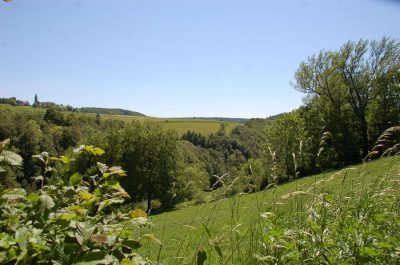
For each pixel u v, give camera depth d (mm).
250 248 3295
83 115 90812
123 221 2572
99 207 2471
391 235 3701
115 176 2762
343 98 52906
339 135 51469
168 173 52094
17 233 1935
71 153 2664
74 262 1896
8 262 1925
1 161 2201
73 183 2590
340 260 3092
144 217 2506
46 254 2016
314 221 3379
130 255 2406
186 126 147625
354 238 3246
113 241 2123
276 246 3062
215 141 106438
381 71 50812
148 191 52062
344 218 3732
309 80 53156
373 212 3787
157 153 53344
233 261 3293
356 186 4555
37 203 2158
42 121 69188
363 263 2971
